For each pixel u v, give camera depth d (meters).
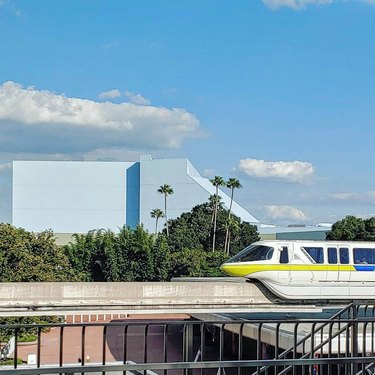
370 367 10.81
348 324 11.32
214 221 92.69
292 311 30.97
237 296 29.86
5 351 34.09
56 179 113.06
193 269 71.12
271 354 30.14
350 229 76.69
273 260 30.55
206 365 8.16
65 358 35.62
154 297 28.08
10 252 39.00
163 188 106.31
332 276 31.16
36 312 26.09
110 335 45.03
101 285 27.22
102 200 112.94
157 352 38.03
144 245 69.94
